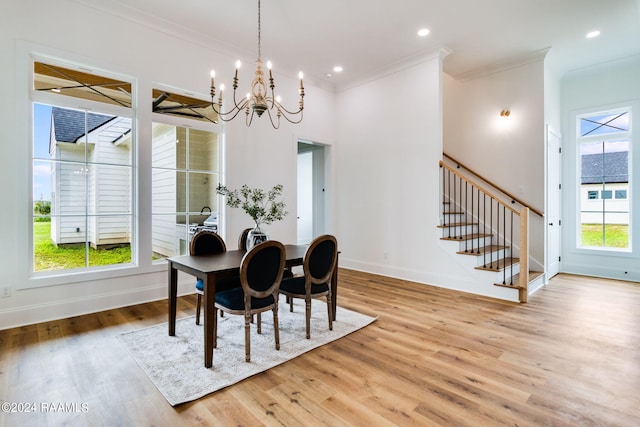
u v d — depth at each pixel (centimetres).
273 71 489
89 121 338
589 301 380
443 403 185
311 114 545
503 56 464
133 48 354
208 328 222
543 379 211
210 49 416
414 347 258
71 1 316
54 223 317
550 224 491
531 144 469
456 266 430
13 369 219
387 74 504
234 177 443
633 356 243
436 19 368
